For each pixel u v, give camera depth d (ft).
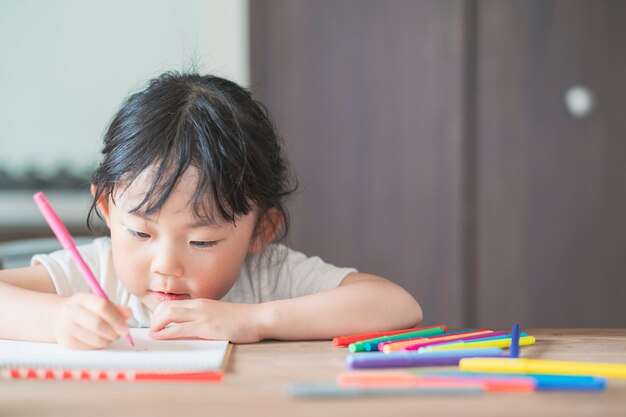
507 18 8.50
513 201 8.58
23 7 9.77
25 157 9.77
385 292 3.43
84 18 9.82
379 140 8.58
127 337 2.80
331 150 8.61
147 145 3.20
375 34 8.55
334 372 2.45
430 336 3.14
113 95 9.84
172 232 3.19
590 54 8.55
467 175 8.53
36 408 1.98
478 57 8.53
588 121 8.58
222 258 3.30
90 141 9.83
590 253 8.64
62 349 2.78
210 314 3.06
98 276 3.90
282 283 4.05
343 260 8.63
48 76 9.79
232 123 3.35
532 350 2.91
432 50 8.52
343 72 8.58
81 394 2.11
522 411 2.01
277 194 3.71
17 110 9.77
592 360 2.73
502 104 8.55
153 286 3.28
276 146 3.78
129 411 1.95
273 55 8.57
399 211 8.59
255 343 3.06
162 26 9.82
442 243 8.57
